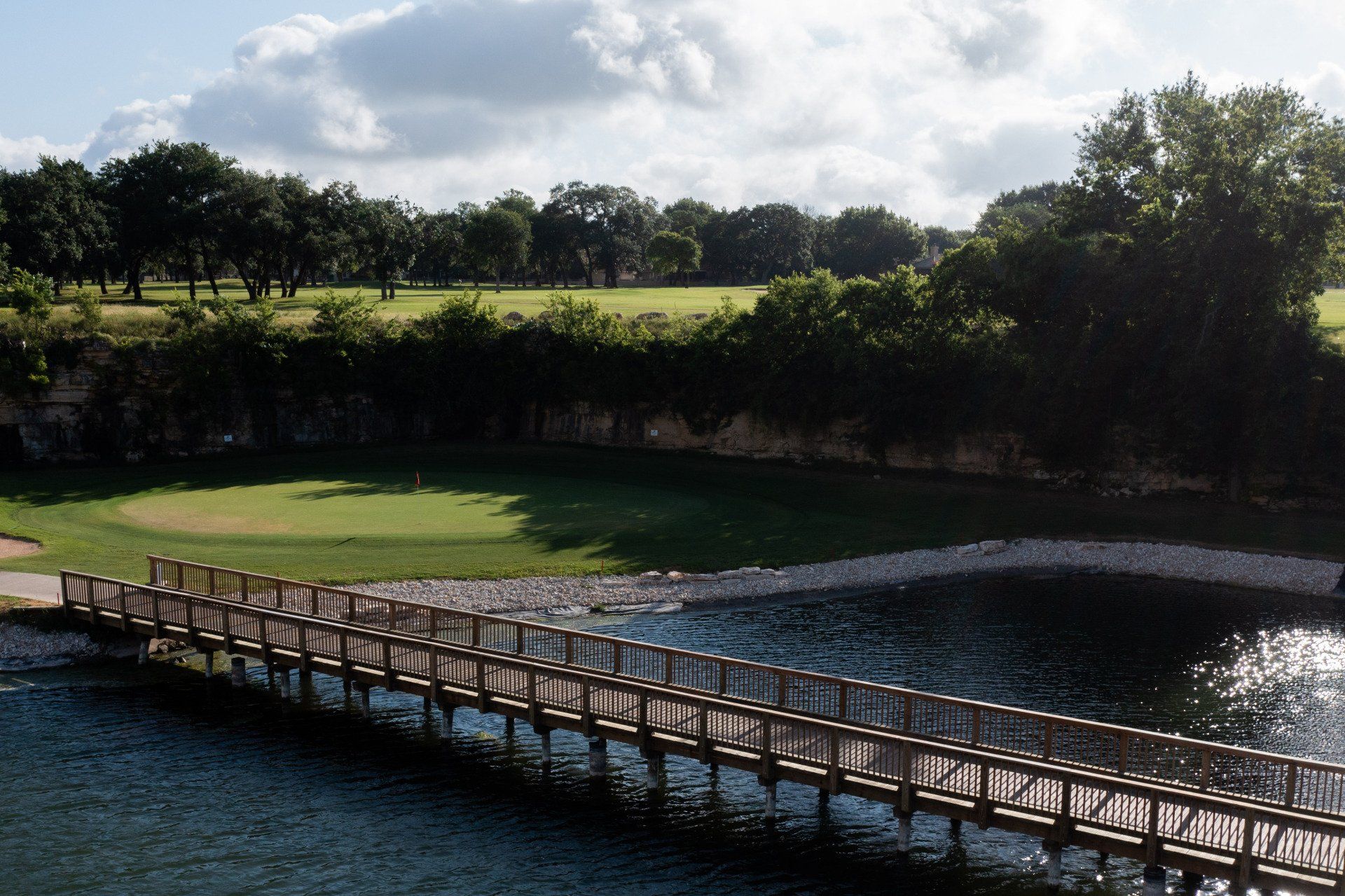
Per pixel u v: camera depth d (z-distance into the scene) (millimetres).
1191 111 53688
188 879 18875
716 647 32344
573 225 146500
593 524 46656
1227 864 16906
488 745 25469
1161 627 35062
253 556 39438
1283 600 38844
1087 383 53781
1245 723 26109
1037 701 27656
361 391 66000
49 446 58656
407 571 38344
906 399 57781
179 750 24766
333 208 97562
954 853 20266
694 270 156125
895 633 34094
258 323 63406
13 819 21078
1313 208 48656
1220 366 51125
